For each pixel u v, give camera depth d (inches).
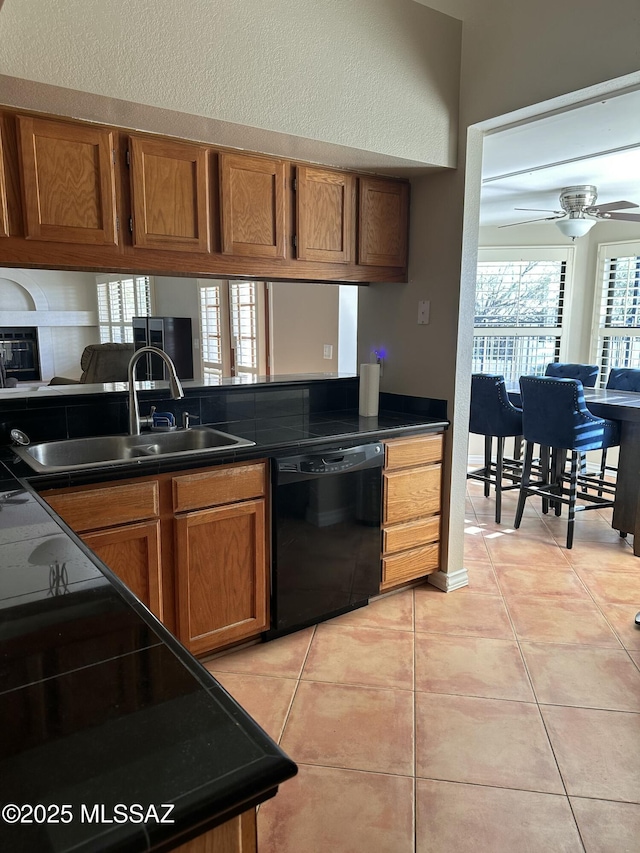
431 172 108.9
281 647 97.0
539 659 94.0
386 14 93.8
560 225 161.8
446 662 93.0
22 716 24.5
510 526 160.1
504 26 95.8
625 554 139.8
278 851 59.4
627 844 60.4
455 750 73.8
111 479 77.5
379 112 95.0
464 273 109.0
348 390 129.1
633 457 143.5
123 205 82.0
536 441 150.3
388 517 109.0
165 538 84.0
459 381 113.2
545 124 107.0
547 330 217.0
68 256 78.3
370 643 98.3
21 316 379.9
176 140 85.1
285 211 97.5
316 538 98.7
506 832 61.8
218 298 246.1
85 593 37.2
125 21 71.4
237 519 90.3
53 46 67.3
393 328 124.5
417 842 60.6
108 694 26.2
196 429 103.6
